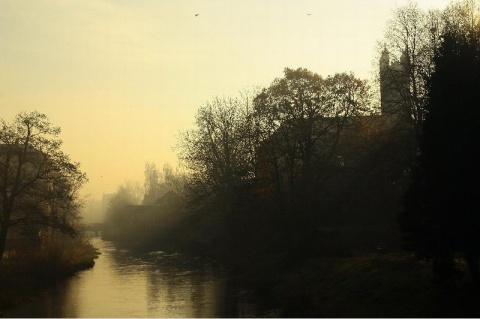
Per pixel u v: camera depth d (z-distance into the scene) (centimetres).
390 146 4809
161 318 3272
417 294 2694
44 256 5588
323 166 5856
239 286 4597
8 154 4906
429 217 2472
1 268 4981
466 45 2659
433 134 2505
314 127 5991
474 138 2356
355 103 5953
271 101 6009
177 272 5866
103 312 3534
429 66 4347
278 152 5916
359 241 5159
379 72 5450
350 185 5956
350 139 6009
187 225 9031
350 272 3638
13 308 3725
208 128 7175
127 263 7125
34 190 5038
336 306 3011
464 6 4725
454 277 2559
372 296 2947
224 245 7656
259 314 3262
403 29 5156
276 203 5944
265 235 6262
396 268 3356
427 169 2511
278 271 4744
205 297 4066
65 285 4925
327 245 4916
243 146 6812
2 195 5084
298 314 3064
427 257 2531
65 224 5266
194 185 7275
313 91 5975
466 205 2331
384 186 5312
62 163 5097
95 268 6481
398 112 5031
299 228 5594
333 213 6191
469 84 2480
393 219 5212
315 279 3881
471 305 2295
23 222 5003
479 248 2355
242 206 6356
